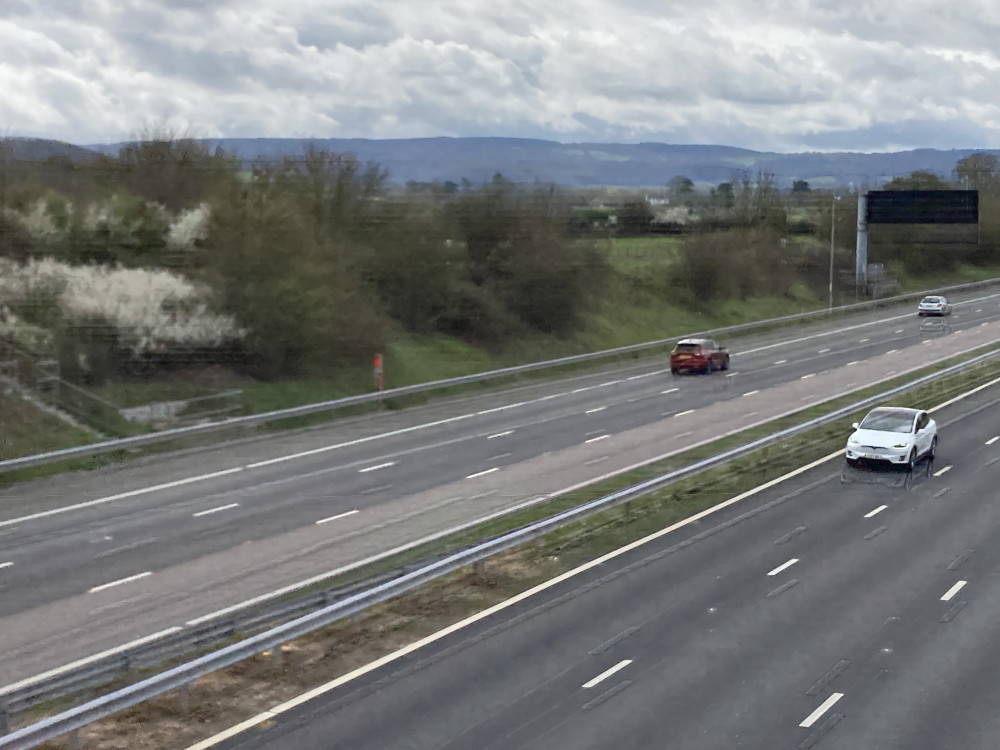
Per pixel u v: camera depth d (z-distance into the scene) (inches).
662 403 1740.9
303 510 1045.8
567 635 703.7
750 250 3319.4
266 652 669.9
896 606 762.2
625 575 841.5
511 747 534.6
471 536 952.3
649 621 730.8
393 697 600.1
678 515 1034.7
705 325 2910.9
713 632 708.0
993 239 4320.9
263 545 920.3
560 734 549.3
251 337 1717.5
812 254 3644.2
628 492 1001.5
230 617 641.0
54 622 726.5
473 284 2386.8
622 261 3154.5
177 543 927.0
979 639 694.5
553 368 2164.1
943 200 3235.7
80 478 1195.9
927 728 555.8
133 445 1274.6
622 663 651.5
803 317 3061.0
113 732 553.0
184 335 1651.1
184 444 1387.8
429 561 779.4
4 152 1755.7
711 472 1219.9
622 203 3469.5
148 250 1781.5
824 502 1085.1
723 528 984.9
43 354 1501.0
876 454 1214.9
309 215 1987.0
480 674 634.8
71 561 874.8
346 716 573.9
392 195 2316.7
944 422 1565.0
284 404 1632.6
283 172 2032.5
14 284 1588.3
